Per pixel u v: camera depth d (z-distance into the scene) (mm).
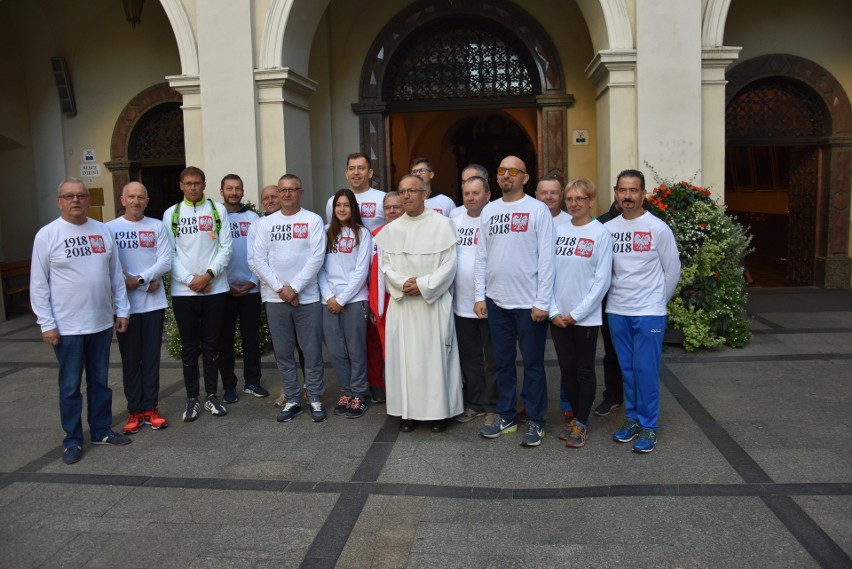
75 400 4551
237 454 4570
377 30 9898
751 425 4793
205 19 7688
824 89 9953
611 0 7355
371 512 3711
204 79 7723
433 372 4777
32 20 10617
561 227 4566
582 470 4160
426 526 3545
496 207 4609
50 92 10883
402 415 4836
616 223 4500
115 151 10883
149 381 5074
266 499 3900
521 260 4496
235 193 5820
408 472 4207
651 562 3152
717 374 5996
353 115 10039
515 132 16484
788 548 3221
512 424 4789
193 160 7992
